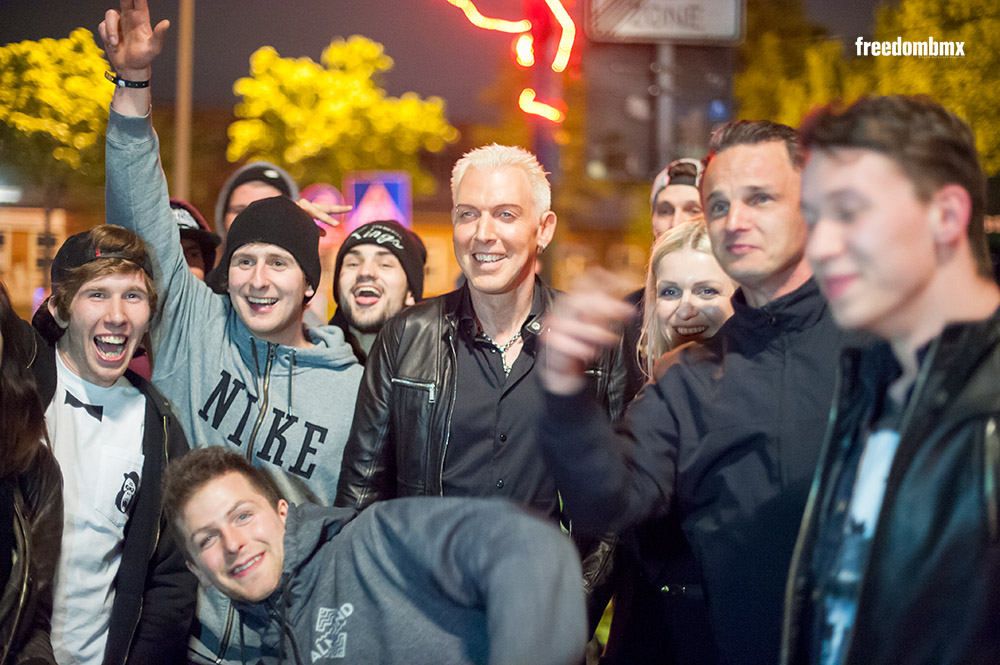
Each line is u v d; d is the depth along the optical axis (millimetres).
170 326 2727
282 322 2691
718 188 1717
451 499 1682
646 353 2641
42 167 14031
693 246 2449
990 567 1053
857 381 1332
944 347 1126
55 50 13586
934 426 1116
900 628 1110
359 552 1750
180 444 2521
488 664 1430
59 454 2322
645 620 2062
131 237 2480
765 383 1678
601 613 2385
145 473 2432
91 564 2320
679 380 1796
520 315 2492
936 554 1090
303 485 2625
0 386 2059
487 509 1602
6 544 2041
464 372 2457
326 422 2672
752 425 1661
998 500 1061
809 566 1328
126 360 2455
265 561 1867
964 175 1114
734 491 1665
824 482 1337
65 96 13555
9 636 2014
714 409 1713
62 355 2449
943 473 1099
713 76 5500
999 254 1369
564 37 5438
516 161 2453
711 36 5422
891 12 11195
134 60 2590
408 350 2502
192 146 23688
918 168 1097
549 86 5426
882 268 1111
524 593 1447
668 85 5422
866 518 1247
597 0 5379
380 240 3551
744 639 1658
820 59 12156
